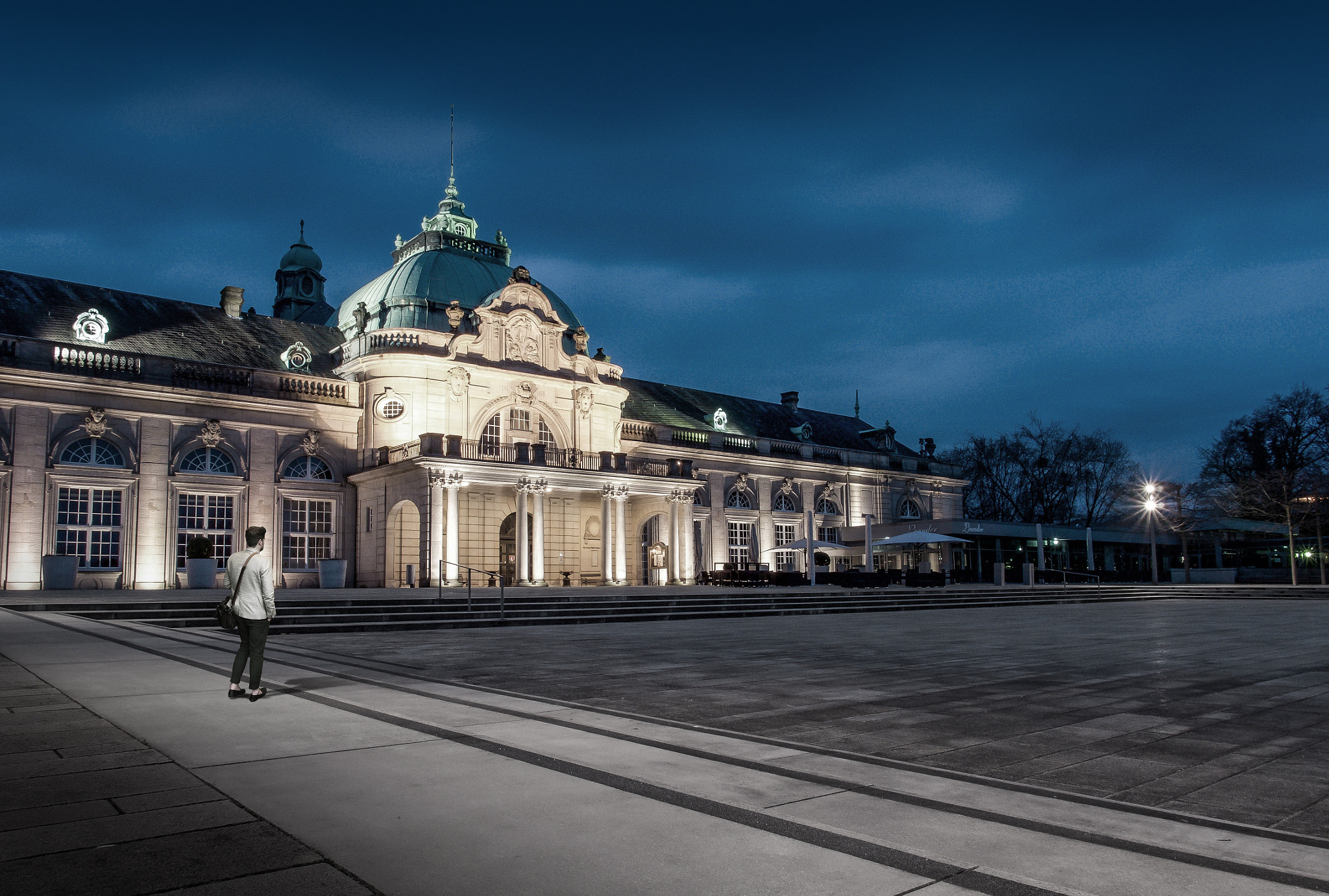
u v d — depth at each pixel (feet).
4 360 109.29
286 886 12.58
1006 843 15.26
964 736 27.07
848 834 15.44
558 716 26.96
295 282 219.00
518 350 144.77
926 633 69.10
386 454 130.62
